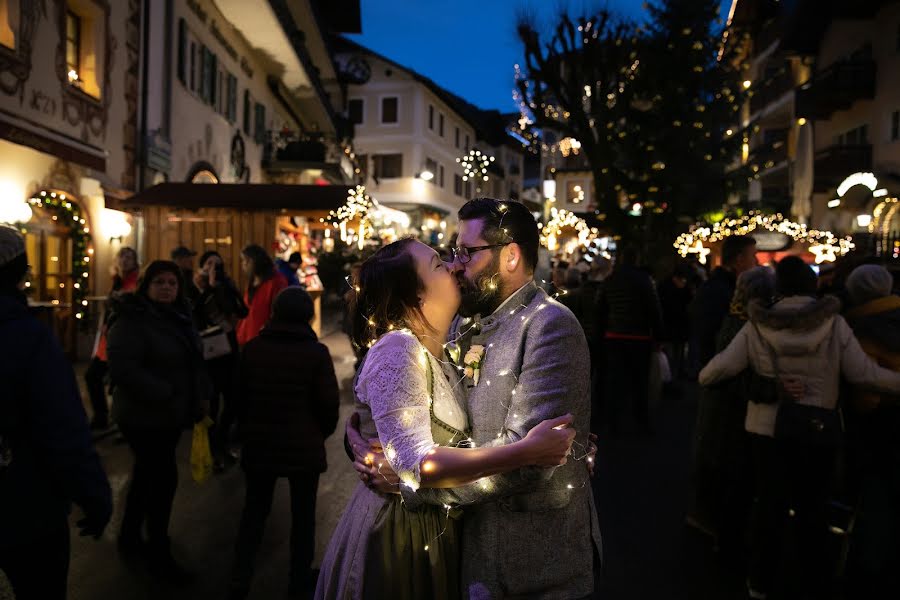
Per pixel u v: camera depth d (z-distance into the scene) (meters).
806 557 3.86
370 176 39.53
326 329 16.94
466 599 1.99
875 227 20.39
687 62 20.98
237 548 3.86
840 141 25.27
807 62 27.22
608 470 6.45
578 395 2.00
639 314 7.86
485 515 2.02
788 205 29.73
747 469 4.46
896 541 3.82
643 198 21.47
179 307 4.43
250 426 3.95
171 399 4.12
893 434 3.88
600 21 20.41
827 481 3.83
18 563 2.49
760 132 32.72
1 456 2.41
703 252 19.92
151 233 12.75
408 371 1.87
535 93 21.38
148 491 4.34
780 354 3.78
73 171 11.16
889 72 21.81
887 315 4.02
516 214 2.16
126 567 4.25
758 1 32.25
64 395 2.51
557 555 2.04
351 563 2.02
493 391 2.04
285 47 21.11
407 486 1.87
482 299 2.14
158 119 14.18
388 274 2.04
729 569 4.32
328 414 4.07
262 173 23.55
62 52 10.84
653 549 4.63
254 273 7.58
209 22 17.25
